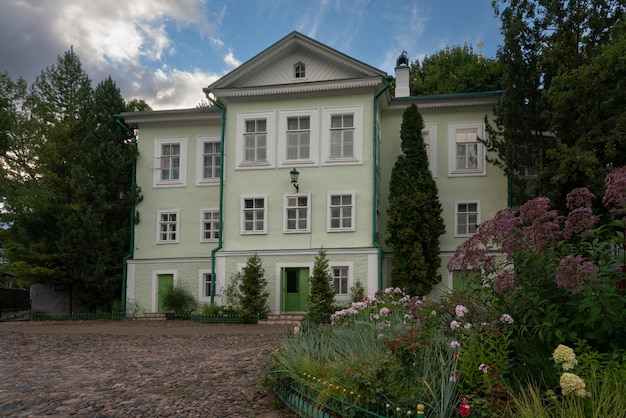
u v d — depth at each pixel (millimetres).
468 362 4676
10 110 26641
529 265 5285
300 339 7164
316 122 21281
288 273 21125
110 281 23328
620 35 16953
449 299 6113
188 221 23766
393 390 4730
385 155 22359
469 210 21531
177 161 24375
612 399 3840
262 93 21438
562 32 18625
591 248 5105
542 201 5488
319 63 21750
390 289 9469
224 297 21031
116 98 24984
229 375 8484
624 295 4727
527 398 4223
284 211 21094
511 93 18969
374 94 20969
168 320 21609
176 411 6449
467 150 21844
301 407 5809
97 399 7297
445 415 4336
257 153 21766
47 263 23016
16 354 12398
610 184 5344
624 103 17250
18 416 6602
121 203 24016
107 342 14633
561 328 4805
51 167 24234
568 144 17844
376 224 20688
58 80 26438
